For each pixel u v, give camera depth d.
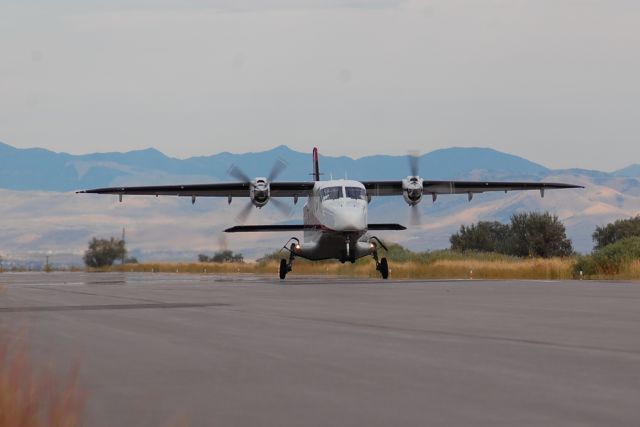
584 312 37.75
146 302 46.62
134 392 18.23
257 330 30.41
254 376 20.22
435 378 19.75
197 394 17.98
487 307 41.12
